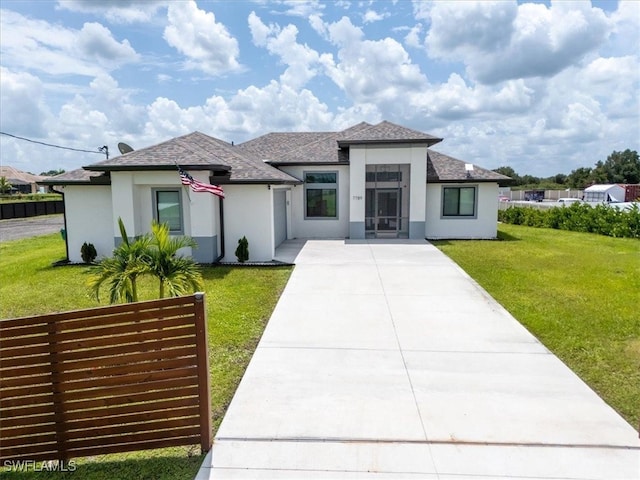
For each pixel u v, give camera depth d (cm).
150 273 689
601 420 459
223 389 539
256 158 1928
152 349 387
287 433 437
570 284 1083
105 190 1449
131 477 375
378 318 820
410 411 479
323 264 1359
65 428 387
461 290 1027
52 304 955
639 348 664
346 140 1802
